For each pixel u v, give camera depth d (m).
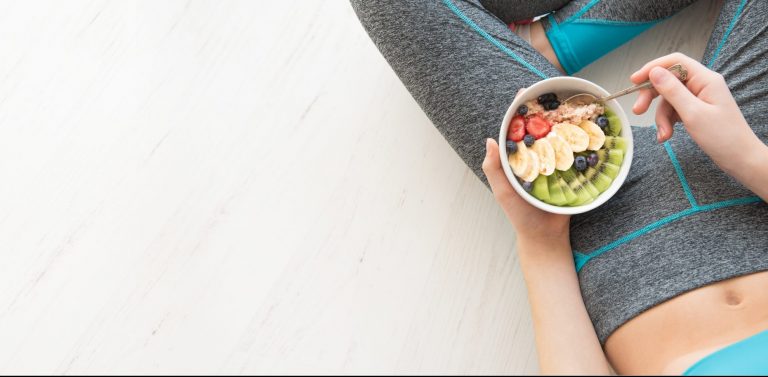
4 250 1.29
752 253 0.93
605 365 0.92
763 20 1.06
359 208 1.30
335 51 1.35
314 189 1.30
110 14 1.35
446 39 1.04
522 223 1.00
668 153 1.03
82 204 1.31
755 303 0.90
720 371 0.79
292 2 1.36
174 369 1.25
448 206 1.29
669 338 0.91
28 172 1.32
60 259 1.29
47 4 1.35
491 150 0.95
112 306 1.27
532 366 1.23
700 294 0.91
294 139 1.32
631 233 1.00
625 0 1.15
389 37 1.06
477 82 1.04
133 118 1.33
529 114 0.93
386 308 1.26
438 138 1.31
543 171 0.92
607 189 0.93
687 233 0.96
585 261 1.03
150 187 1.31
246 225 1.29
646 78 0.94
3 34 1.35
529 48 1.10
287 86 1.34
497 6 1.21
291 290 1.27
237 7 1.35
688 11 1.30
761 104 1.02
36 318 1.27
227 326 1.26
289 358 1.25
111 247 1.29
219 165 1.32
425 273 1.27
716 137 0.89
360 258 1.28
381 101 1.33
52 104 1.34
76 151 1.32
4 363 1.25
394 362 1.24
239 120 1.33
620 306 0.96
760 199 0.98
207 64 1.34
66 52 1.35
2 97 1.34
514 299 1.25
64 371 1.25
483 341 1.24
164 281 1.28
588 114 0.92
